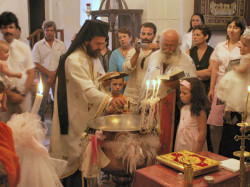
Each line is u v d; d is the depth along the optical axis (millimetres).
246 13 6238
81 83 2590
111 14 6129
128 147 1962
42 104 5484
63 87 2670
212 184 1712
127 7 6402
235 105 2826
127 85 3484
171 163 1854
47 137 5078
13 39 3223
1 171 1604
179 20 6445
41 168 1902
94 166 2092
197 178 1774
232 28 3643
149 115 1992
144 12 6496
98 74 2898
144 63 3336
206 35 4230
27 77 3203
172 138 2756
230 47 3734
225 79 2916
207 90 4129
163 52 2832
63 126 2672
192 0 6266
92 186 2412
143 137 2043
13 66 3135
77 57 2650
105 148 2025
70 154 2688
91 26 2643
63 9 8703
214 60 3879
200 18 4855
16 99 2953
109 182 3252
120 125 2174
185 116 2693
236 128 2924
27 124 1900
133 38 6211
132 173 2070
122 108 2428
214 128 3873
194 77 2697
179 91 2746
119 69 4277
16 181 1673
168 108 2732
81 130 2662
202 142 2615
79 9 8555
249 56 2721
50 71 5523
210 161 1875
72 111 2660
